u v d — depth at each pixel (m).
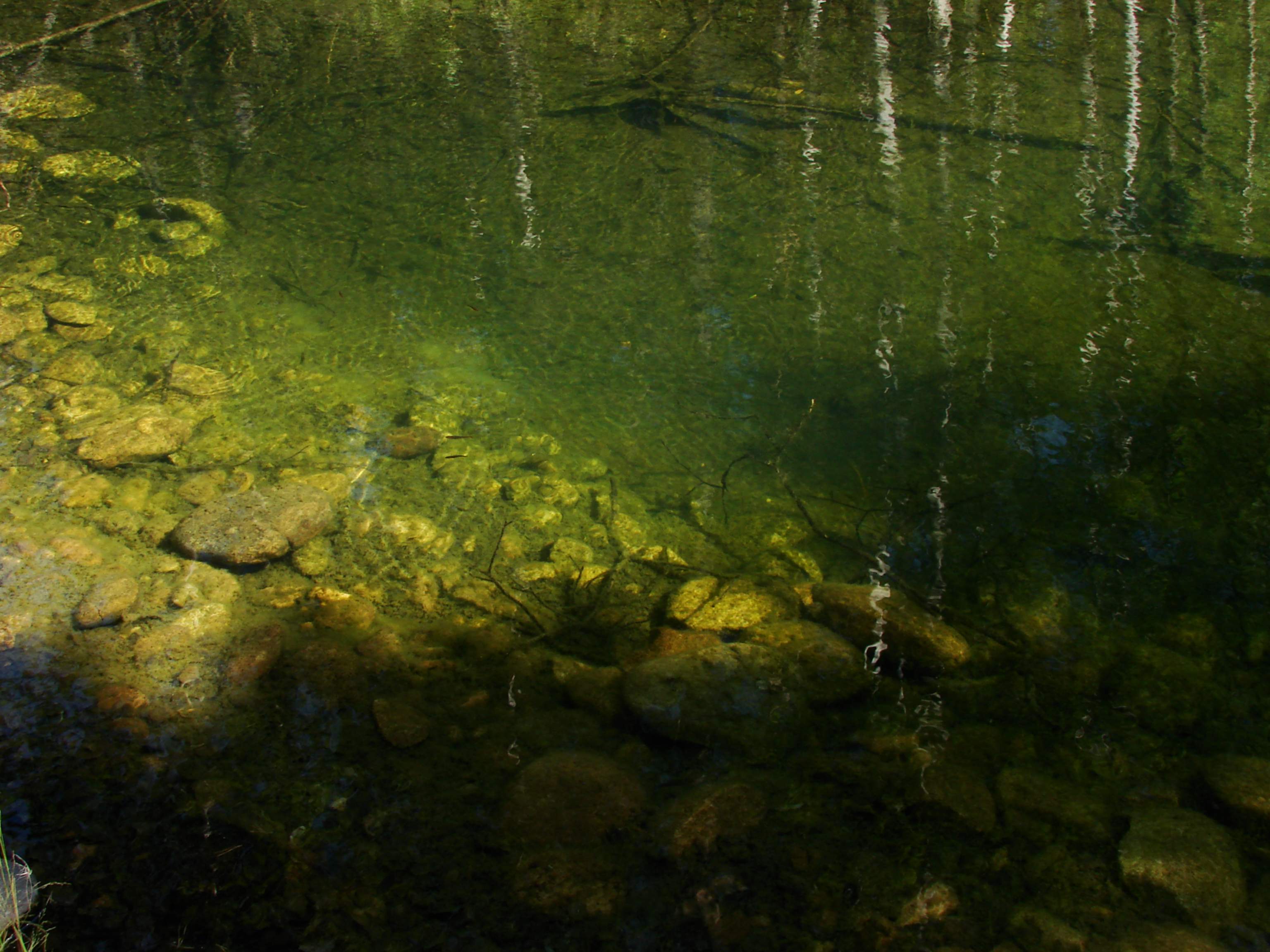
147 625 3.88
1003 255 5.25
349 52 7.23
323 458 4.46
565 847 3.46
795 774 3.62
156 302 4.98
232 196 5.53
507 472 4.48
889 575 4.15
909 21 7.82
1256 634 3.94
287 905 3.37
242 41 7.30
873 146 5.95
